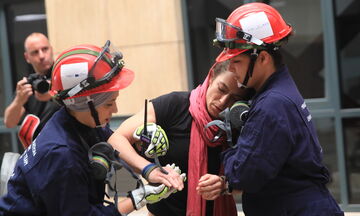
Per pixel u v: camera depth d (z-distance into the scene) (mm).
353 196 9438
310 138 4266
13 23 11062
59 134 3785
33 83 7020
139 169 4391
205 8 9711
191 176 4793
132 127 4781
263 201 4395
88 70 3768
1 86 11242
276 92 4180
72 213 3641
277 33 4242
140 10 9703
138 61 9789
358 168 9375
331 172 9500
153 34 9695
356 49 9312
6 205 3857
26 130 6012
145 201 4152
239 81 4359
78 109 3816
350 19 9289
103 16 9852
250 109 4242
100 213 3803
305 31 9500
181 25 9609
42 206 3768
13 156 5719
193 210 4785
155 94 9773
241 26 4195
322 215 4219
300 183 4270
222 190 4441
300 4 9484
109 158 3889
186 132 4895
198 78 9859
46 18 10859
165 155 4922
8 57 11086
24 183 3803
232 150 4344
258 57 4238
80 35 9977
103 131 4629
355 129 9320
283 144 4086
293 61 9609
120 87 3848
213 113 4727
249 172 4105
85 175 3764
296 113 4172
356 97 9375
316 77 9492
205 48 9781
